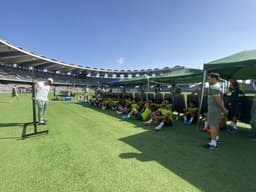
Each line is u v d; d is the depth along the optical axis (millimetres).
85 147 3605
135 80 9422
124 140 4094
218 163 2873
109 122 6207
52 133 4660
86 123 6016
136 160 2980
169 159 3025
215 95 3326
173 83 9289
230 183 2277
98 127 5414
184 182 2295
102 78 67562
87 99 16672
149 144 3818
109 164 2822
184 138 4273
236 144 3836
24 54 36938
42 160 2963
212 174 2514
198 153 3305
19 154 3213
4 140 4020
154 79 8273
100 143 3863
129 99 9156
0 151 3354
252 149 3521
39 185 2227
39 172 2557
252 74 6680
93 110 9664
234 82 5117
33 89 4484
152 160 2984
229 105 5160
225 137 4395
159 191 2096
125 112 8211
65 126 5512
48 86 5781
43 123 5766
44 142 3904
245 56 3984
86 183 2268
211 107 3428
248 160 2992
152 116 5727
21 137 4258
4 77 37406
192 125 5773
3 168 2676
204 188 2162
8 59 40000
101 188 2158
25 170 2615
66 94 24906
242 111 5004
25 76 44000
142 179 2369
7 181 2316
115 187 2178
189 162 2912
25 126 5414
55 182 2293
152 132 4844
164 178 2396
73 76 60562
